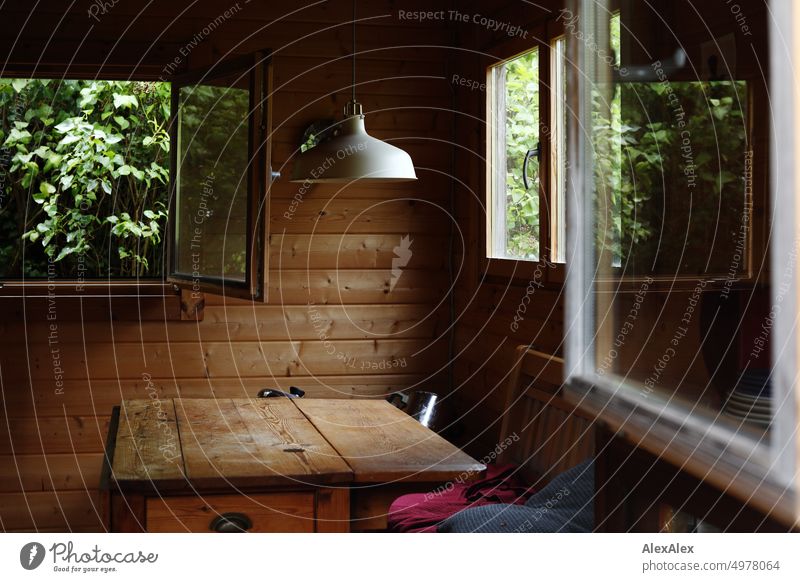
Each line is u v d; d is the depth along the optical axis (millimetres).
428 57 4176
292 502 2088
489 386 3719
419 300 4227
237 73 3520
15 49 3842
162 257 4148
